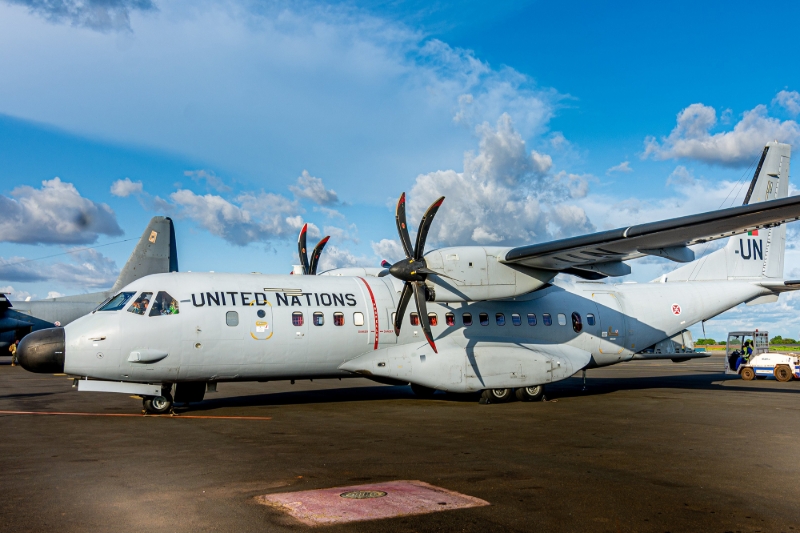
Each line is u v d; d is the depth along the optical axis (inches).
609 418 456.1
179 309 491.5
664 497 228.1
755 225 451.2
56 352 462.6
